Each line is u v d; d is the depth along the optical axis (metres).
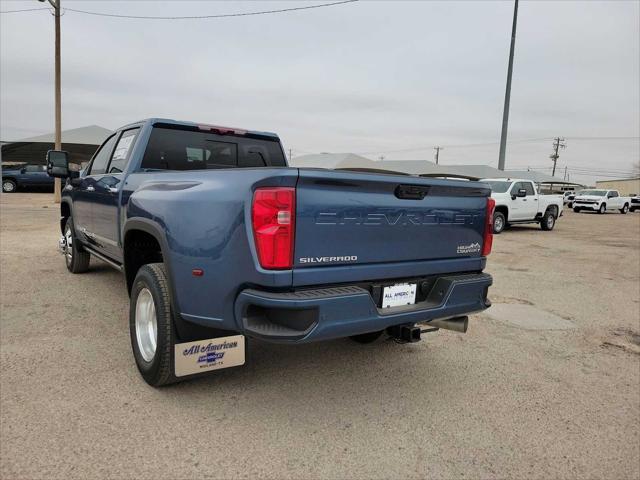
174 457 2.54
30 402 3.04
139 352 3.40
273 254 2.47
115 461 2.47
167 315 3.05
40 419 2.84
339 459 2.61
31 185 27.06
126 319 4.75
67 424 2.80
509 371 4.01
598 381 3.89
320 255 2.62
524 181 17.16
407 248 3.07
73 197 6.05
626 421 3.22
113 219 4.37
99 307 5.14
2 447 2.54
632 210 41.50
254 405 3.17
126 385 3.34
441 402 3.37
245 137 5.17
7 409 2.94
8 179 26.70
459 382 3.73
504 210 16.22
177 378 3.18
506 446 2.84
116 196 4.26
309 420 3.01
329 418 3.05
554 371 4.07
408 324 3.15
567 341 4.89
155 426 2.84
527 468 2.63
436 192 3.19
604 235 17.25
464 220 3.44
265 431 2.85
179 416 2.97
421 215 3.12
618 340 5.00
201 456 2.56
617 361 4.37
